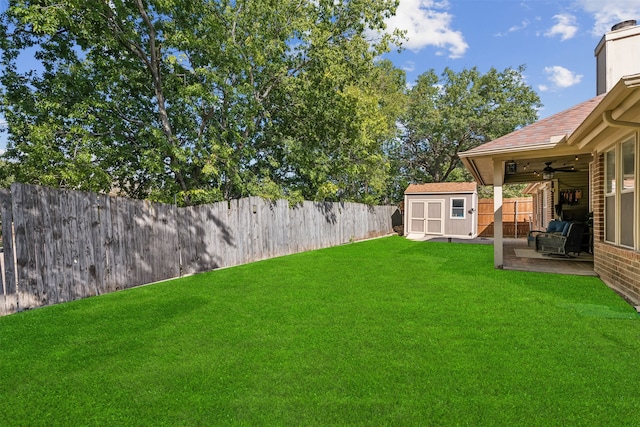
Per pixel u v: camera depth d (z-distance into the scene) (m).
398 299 5.20
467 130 24.34
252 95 11.98
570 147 7.12
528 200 17.94
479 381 2.71
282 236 11.49
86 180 8.10
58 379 2.90
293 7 12.84
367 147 16.94
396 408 2.38
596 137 6.06
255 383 2.75
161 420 2.32
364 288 6.00
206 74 10.04
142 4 9.29
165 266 7.62
